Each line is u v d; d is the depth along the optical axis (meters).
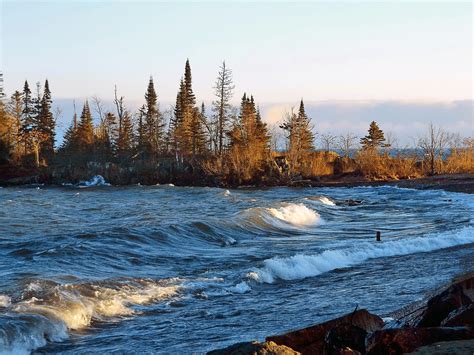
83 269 16.42
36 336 10.35
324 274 17.05
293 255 19.27
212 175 77.81
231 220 26.94
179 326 11.40
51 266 16.50
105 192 60.66
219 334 10.67
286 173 76.88
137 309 12.70
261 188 69.88
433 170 79.94
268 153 81.94
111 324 11.66
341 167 84.12
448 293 8.72
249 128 86.56
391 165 82.81
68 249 18.70
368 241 23.20
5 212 34.06
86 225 27.34
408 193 54.81
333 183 72.88
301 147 87.00
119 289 13.78
